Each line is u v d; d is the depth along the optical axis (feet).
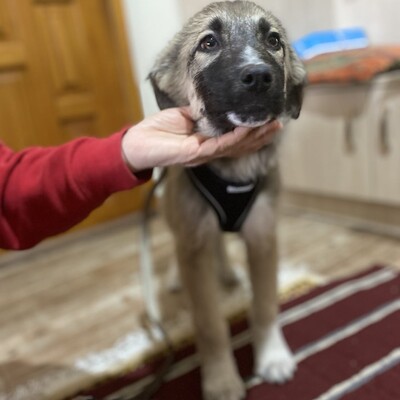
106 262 6.76
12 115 7.32
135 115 8.48
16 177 2.64
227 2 3.07
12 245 2.86
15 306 5.71
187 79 3.10
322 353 4.00
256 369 3.86
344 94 6.61
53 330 5.01
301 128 7.48
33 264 7.07
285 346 3.95
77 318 5.20
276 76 2.64
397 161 6.15
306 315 4.58
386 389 3.49
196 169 3.40
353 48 7.75
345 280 5.24
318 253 6.24
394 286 4.98
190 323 4.74
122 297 5.56
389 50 6.83
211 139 2.53
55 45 7.60
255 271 3.80
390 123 6.10
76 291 5.91
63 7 7.62
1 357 4.60
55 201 2.56
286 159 7.93
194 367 4.03
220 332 3.60
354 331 4.25
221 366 3.63
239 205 3.47
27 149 2.86
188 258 3.56
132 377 4.01
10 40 7.19
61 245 7.72
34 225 2.74
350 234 6.80
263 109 2.56
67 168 2.49
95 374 4.11
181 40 3.22
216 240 4.03
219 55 2.81
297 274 5.56
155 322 4.80
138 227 8.21
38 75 7.48
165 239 7.38
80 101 7.97
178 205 3.57
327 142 7.10
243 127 2.59
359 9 8.30
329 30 8.81
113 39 8.18
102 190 2.51
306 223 7.48
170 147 2.38
